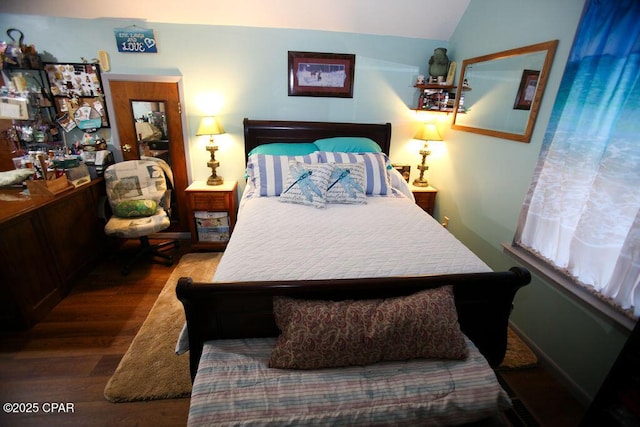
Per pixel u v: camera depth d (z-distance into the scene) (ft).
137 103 9.52
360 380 3.73
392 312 3.94
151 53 9.13
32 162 7.89
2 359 5.91
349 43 9.70
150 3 8.35
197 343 4.26
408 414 3.51
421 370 3.90
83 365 5.84
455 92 9.95
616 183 4.82
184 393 5.31
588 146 5.24
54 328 6.73
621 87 4.72
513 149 7.14
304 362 3.76
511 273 4.42
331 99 10.26
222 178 10.32
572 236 5.62
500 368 6.06
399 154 11.15
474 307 4.63
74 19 8.54
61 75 8.91
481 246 8.39
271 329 4.40
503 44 7.49
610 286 4.98
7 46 8.20
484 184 8.23
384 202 8.23
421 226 6.70
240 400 3.44
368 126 10.45
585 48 5.18
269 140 10.17
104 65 9.03
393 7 8.94
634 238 4.58
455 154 9.62
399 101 10.56
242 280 4.47
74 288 8.12
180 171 10.43
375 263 5.07
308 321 3.84
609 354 5.00
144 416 4.96
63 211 7.77
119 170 8.90
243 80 9.72
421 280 4.27
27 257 6.66
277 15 8.93
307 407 3.43
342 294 4.33
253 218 6.82
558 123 5.77
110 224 8.43
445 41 10.06
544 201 6.18
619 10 4.66
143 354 6.06
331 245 5.65
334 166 8.12
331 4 8.76
